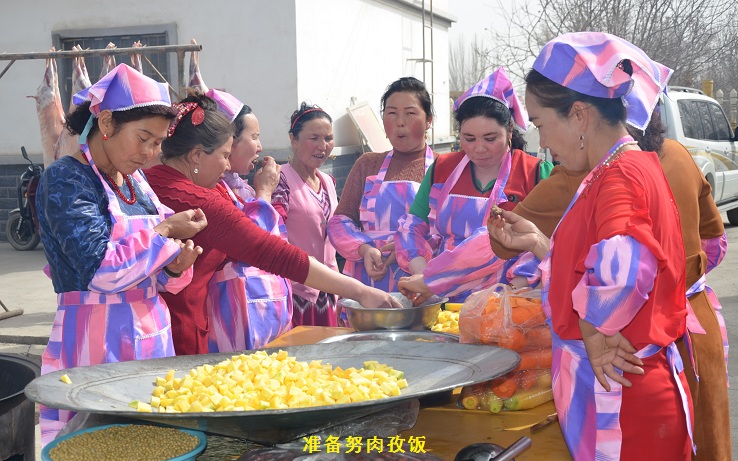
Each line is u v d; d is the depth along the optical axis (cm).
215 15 1024
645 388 168
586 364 172
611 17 1538
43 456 157
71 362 223
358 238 346
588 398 171
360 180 367
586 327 165
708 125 1073
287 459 152
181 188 245
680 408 171
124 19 1061
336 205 409
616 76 168
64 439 164
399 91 347
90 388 176
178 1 1037
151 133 214
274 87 1016
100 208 219
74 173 215
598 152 177
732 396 470
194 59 652
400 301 263
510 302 206
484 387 200
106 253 207
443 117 1608
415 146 354
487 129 286
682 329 174
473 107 288
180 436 163
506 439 183
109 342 222
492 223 216
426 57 1507
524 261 248
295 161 395
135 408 170
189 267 226
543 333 203
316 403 165
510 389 198
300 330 290
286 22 1002
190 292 260
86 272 207
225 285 300
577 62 172
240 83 1027
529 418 195
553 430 188
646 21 1542
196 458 167
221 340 299
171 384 182
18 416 240
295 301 373
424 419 196
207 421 151
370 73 1258
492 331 204
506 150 297
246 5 1012
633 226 157
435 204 313
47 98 642
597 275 156
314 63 1055
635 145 177
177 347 257
